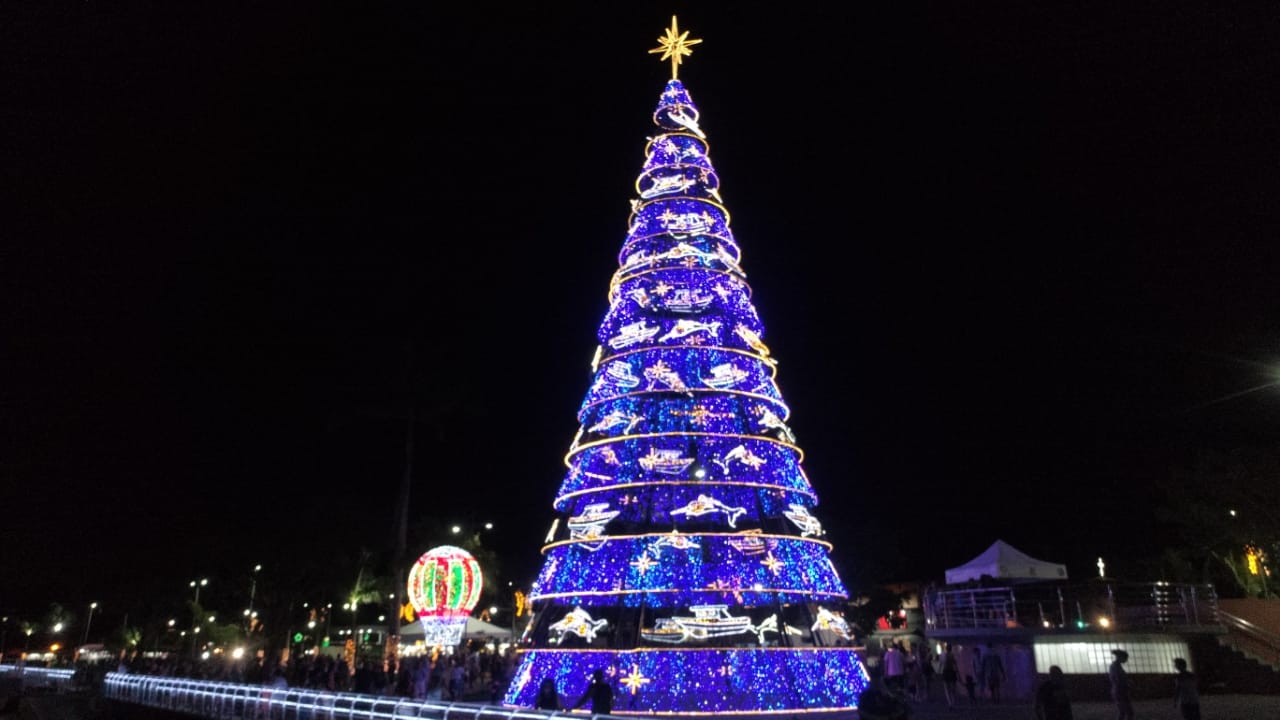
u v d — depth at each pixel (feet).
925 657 104.94
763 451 79.46
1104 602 92.79
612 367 82.94
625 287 88.48
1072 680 86.48
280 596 153.17
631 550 72.90
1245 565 134.72
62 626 285.84
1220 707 73.72
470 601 113.70
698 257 87.10
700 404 79.97
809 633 74.23
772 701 66.80
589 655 70.28
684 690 66.54
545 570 79.46
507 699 74.59
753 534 72.79
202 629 227.20
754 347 86.12
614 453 79.36
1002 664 93.15
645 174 95.30
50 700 103.30
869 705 40.06
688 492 75.66
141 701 89.97
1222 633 87.35
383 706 58.65
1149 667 86.74
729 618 69.82
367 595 181.06
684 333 82.17
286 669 112.88
